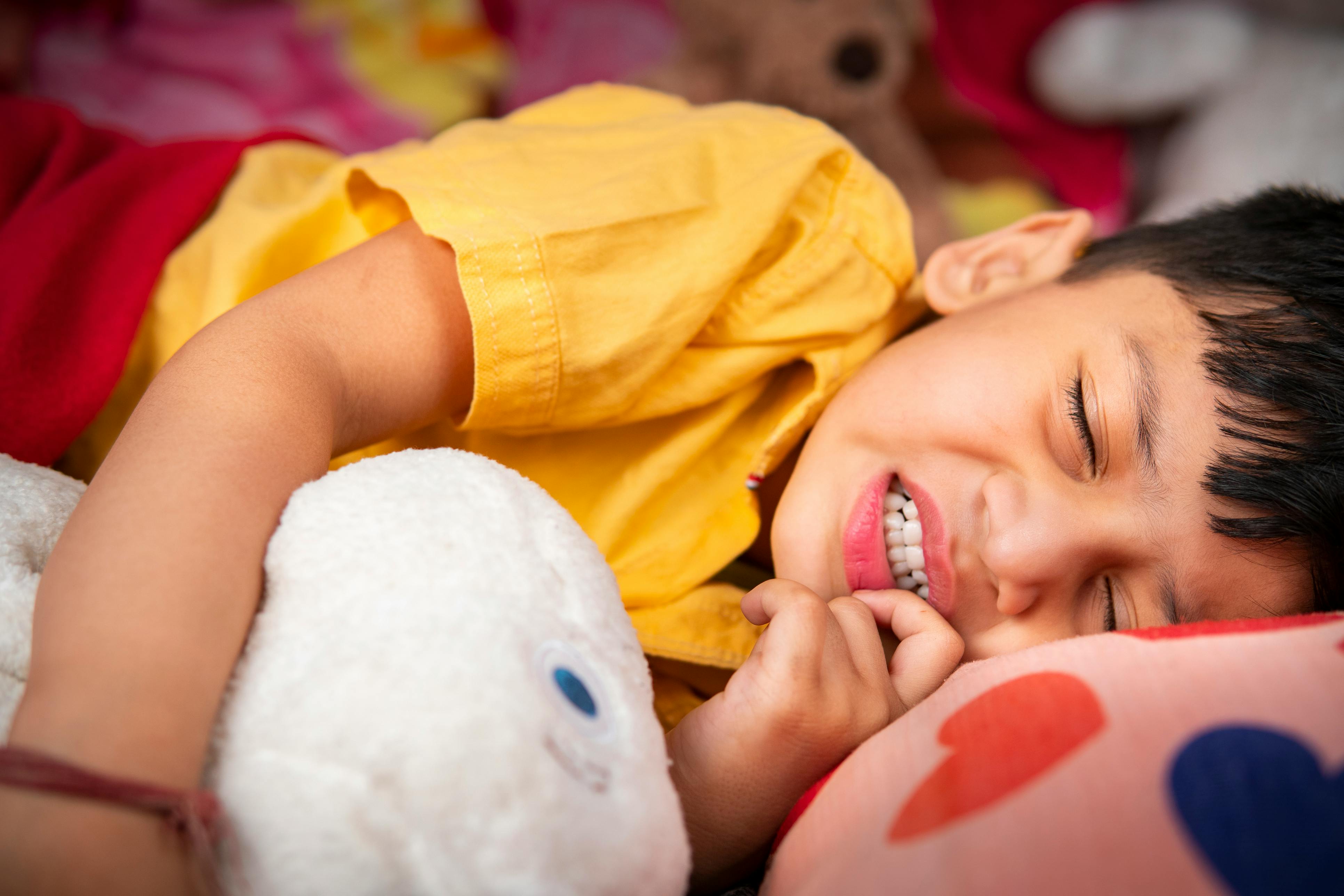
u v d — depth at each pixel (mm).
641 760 419
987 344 793
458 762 348
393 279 681
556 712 386
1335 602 684
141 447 498
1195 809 339
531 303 675
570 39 1738
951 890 338
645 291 721
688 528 851
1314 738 362
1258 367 699
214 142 999
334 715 361
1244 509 676
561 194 729
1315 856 319
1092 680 430
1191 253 829
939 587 751
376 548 424
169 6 1643
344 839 342
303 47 1666
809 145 848
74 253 795
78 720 380
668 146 801
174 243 848
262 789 354
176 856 346
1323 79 1618
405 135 1580
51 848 331
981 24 1713
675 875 407
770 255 821
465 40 1795
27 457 711
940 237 1507
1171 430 704
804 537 815
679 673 859
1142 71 1683
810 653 554
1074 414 728
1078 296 817
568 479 836
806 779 553
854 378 855
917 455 784
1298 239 807
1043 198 1756
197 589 429
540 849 347
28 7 1540
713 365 818
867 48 1381
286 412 548
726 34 1426
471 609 398
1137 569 714
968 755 410
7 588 477
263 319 605
